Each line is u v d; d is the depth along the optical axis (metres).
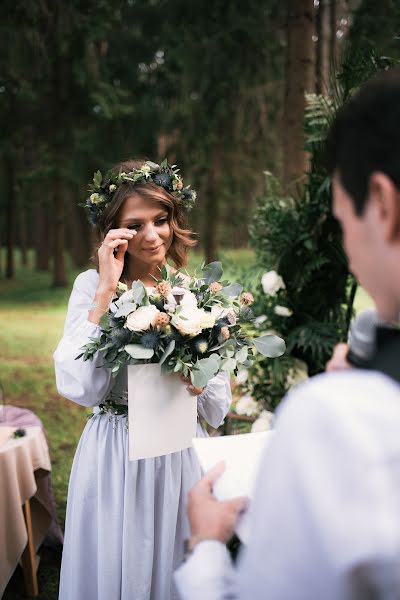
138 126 13.55
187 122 11.95
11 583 2.75
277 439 0.51
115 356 1.56
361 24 6.25
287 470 0.49
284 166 5.82
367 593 0.46
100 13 10.52
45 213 19.38
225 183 13.71
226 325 1.61
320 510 0.46
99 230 1.93
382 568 0.44
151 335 1.52
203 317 1.54
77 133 13.33
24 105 13.35
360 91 0.57
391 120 0.52
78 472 1.82
